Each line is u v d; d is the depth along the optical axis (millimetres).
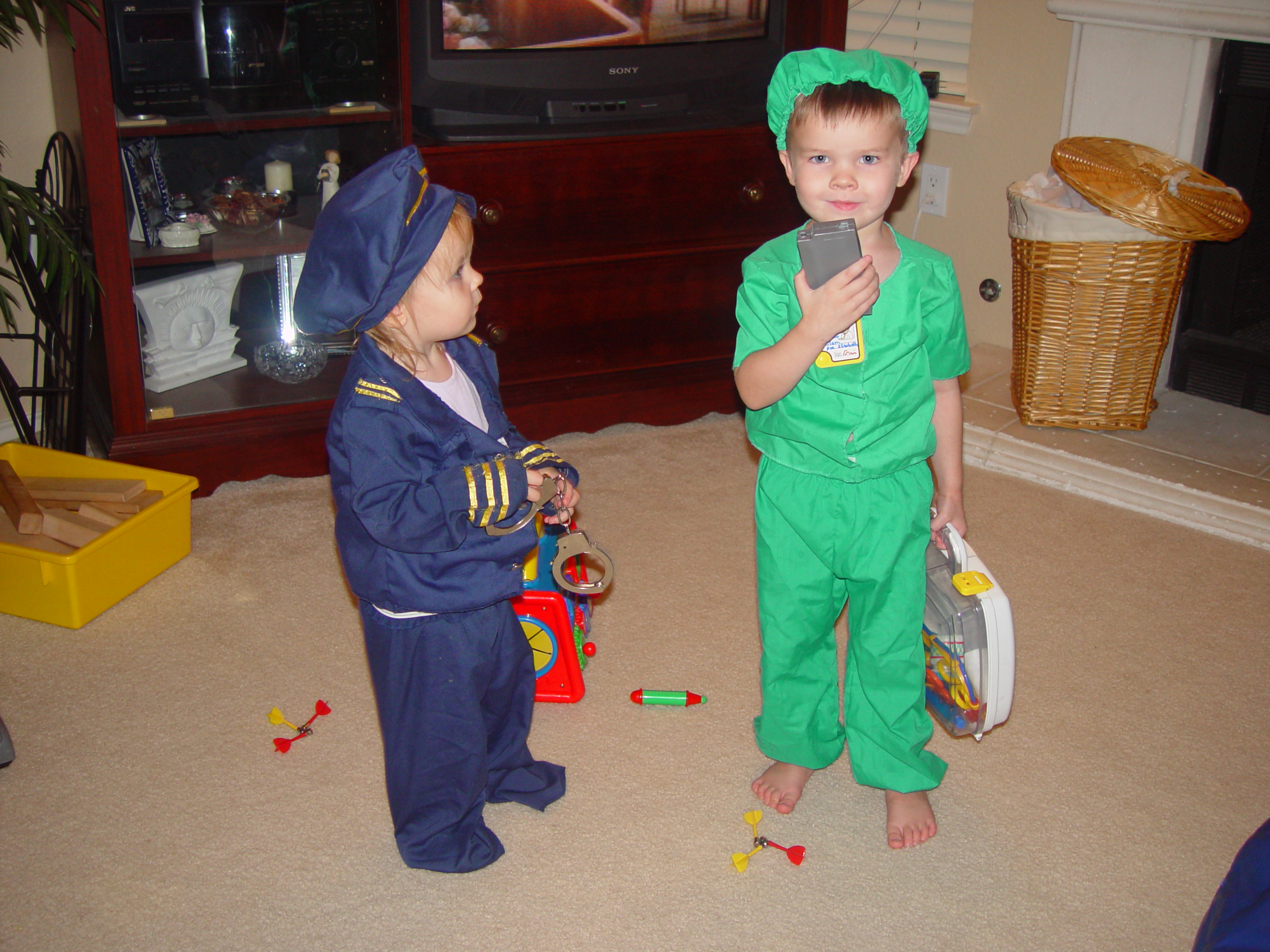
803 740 1577
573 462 2629
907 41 3113
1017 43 2855
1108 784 1664
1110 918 1438
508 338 2609
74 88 2115
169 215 2359
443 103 2406
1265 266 2637
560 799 1618
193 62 2184
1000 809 1616
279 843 1541
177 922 1413
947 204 3135
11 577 1979
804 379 1356
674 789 1645
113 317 2260
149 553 2113
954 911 1444
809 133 1279
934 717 1689
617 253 2600
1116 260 2438
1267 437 2635
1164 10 2523
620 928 1410
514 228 2506
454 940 1394
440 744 1427
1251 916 848
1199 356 2818
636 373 2770
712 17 2543
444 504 1271
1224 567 2232
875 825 1589
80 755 1692
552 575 1645
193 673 1884
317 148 2475
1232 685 1883
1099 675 1903
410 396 1286
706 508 2439
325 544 2277
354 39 2307
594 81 2488
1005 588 2146
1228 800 1635
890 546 1399
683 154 2580
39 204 2051
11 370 2686
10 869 1485
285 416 2475
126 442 2359
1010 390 2865
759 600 1520
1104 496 2480
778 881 1486
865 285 1224
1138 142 2693
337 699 1829
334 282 1218
